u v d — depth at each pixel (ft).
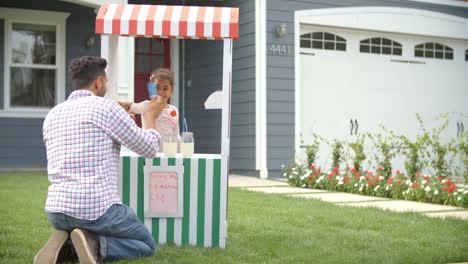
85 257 10.61
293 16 35.40
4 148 36.47
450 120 41.11
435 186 23.47
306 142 36.29
